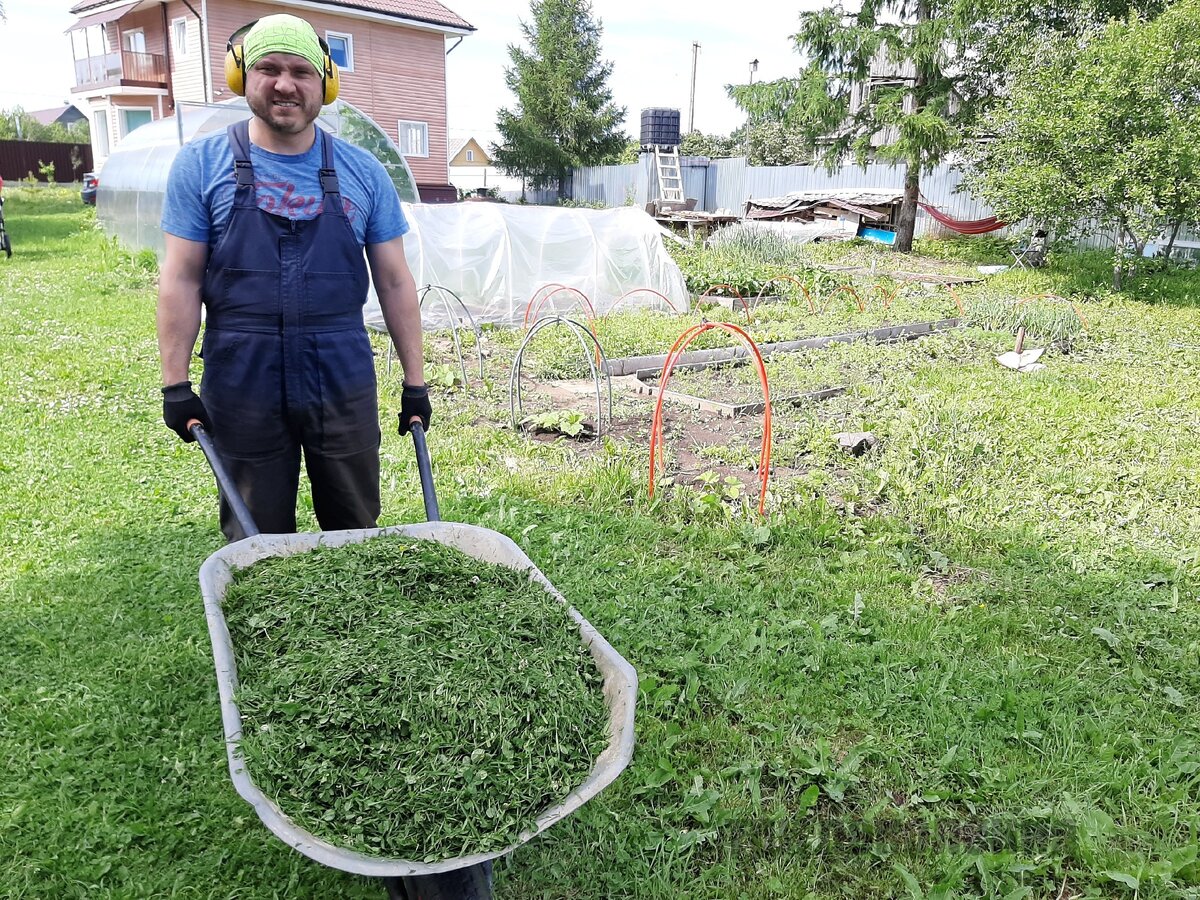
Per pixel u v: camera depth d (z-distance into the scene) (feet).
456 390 25.38
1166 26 42.37
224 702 6.13
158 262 43.37
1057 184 45.29
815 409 24.67
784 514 16.80
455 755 6.26
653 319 35.99
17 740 9.46
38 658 10.92
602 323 34.58
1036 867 8.43
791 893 8.18
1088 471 19.67
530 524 15.75
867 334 34.86
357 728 6.29
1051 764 9.98
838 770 9.64
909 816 9.21
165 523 15.08
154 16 83.10
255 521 9.53
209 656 11.09
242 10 75.46
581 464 19.13
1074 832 8.89
